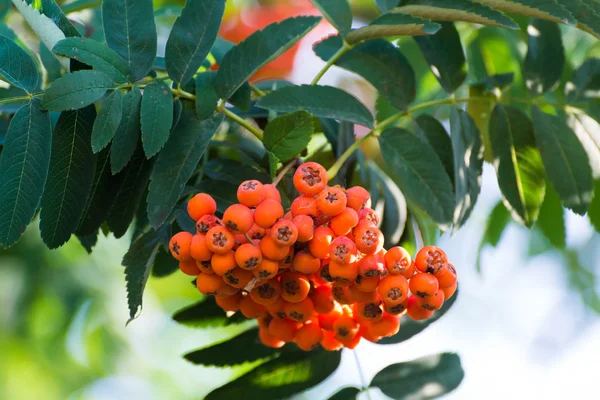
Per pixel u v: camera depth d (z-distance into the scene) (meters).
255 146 0.63
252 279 0.53
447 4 0.58
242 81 0.57
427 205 0.58
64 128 0.54
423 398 0.59
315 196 0.53
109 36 0.55
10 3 0.65
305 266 0.53
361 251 0.53
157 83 0.55
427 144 0.58
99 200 0.56
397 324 0.56
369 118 0.58
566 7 0.57
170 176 0.55
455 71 0.62
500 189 0.61
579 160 0.61
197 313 0.60
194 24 0.56
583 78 0.62
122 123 0.55
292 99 0.57
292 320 0.56
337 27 0.59
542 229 0.68
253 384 0.59
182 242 0.52
